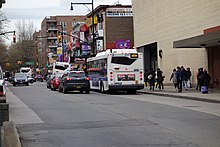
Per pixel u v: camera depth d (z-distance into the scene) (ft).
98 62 116.26
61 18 419.95
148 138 35.24
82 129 41.32
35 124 45.93
